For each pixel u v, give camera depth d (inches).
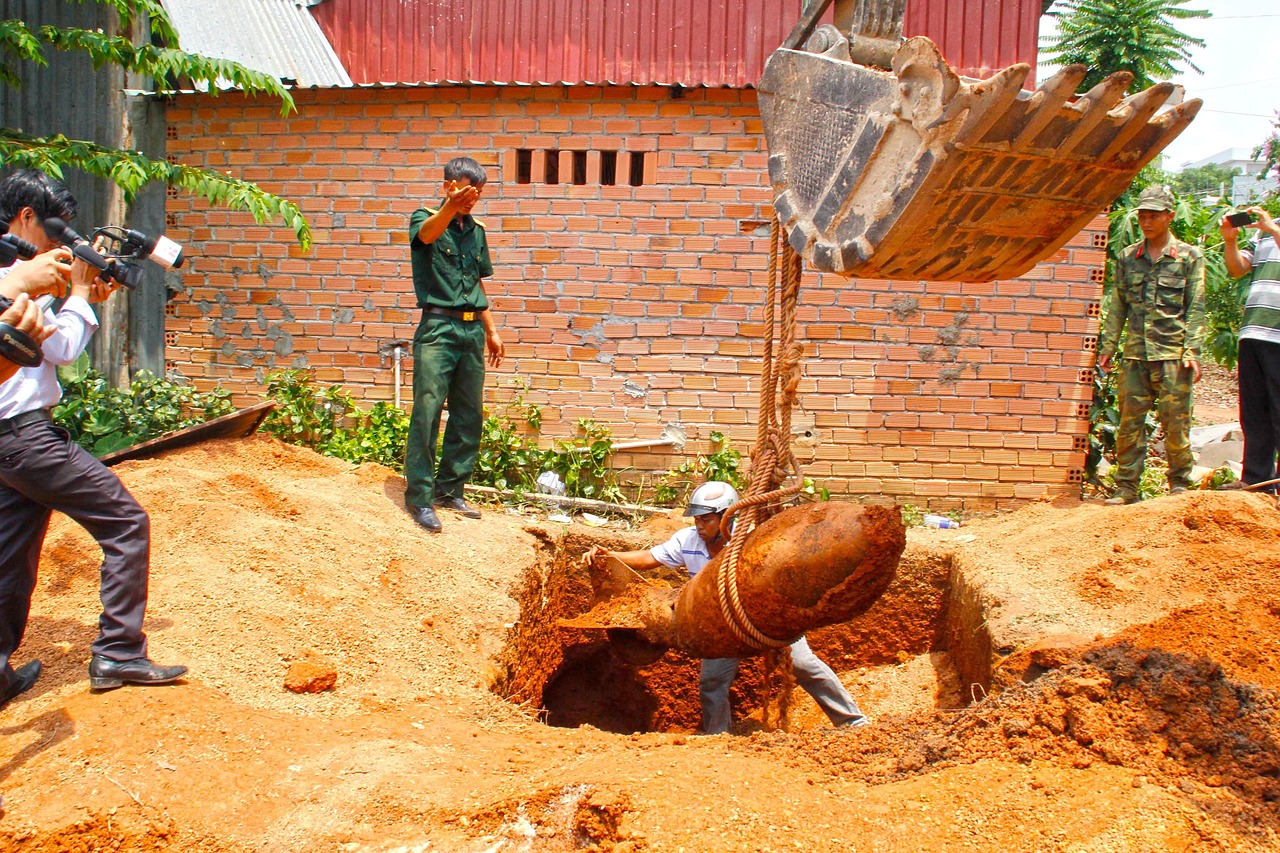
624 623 191.3
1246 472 264.4
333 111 320.8
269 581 184.5
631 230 311.6
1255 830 114.3
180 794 123.5
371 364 326.0
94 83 330.0
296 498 217.3
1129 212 394.0
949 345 309.0
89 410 302.7
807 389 312.2
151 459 224.4
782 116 136.6
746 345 310.8
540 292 316.2
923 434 311.4
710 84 302.5
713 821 116.4
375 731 148.5
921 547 260.2
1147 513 230.7
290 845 117.6
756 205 306.3
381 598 195.5
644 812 118.0
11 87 335.3
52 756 128.2
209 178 273.6
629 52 331.0
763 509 145.4
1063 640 168.1
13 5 332.8
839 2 137.9
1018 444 310.2
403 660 178.2
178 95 324.8
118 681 142.4
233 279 331.3
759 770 133.4
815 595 131.2
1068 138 114.5
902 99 113.2
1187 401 276.7
